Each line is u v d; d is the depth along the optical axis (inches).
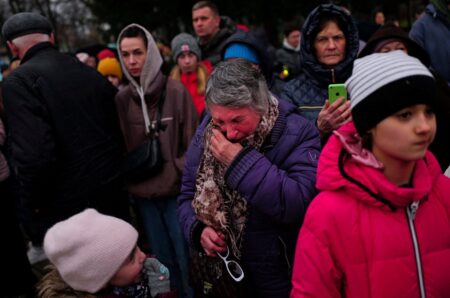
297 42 204.2
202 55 167.3
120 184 106.2
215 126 62.4
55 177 96.1
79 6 697.0
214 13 158.2
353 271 48.9
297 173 59.4
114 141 103.7
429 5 120.8
